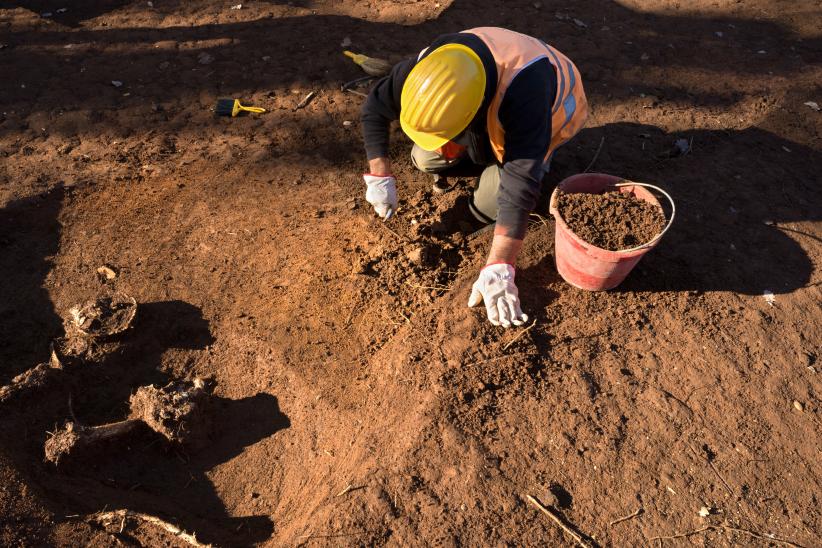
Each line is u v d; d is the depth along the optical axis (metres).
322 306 3.38
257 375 3.18
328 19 5.68
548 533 2.49
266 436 2.98
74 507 2.58
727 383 3.00
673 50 5.38
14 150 4.29
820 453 2.82
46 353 3.26
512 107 2.81
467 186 4.02
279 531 2.63
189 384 3.03
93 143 4.38
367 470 2.64
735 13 5.94
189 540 2.53
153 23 5.60
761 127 4.58
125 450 2.89
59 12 5.73
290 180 4.16
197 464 2.91
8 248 3.69
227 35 5.43
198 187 4.09
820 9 5.98
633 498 2.61
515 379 2.91
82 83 4.88
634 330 3.17
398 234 3.67
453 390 2.84
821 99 4.86
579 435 2.76
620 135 4.48
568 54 5.26
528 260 3.48
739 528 2.56
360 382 3.04
